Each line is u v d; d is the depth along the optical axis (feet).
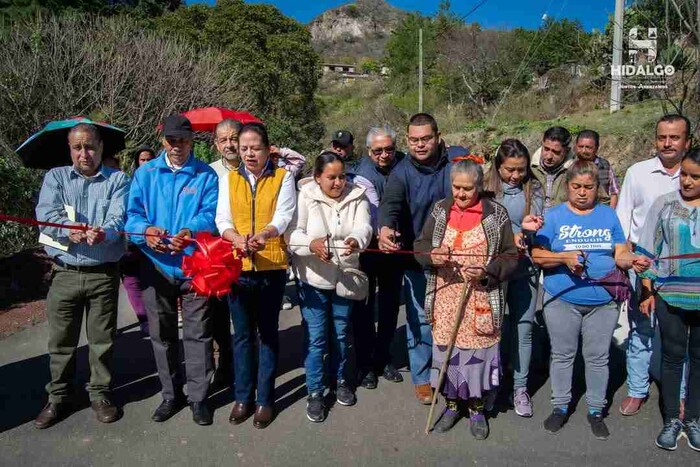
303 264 13.07
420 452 11.96
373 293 14.93
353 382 15.25
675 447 12.01
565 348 12.64
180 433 12.61
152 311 12.80
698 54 20.94
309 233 13.10
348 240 12.61
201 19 73.97
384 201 13.44
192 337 12.74
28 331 18.63
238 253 11.79
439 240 12.31
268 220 12.44
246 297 12.44
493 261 11.93
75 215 12.48
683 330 11.92
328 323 13.53
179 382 13.47
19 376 15.37
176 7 81.56
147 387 14.73
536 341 15.74
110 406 13.12
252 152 12.28
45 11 57.11
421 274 13.57
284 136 72.49
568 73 72.59
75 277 12.42
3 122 35.37
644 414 13.43
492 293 12.18
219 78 52.11
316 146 78.23
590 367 12.58
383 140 14.83
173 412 13.32
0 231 25.59
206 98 47.96
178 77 45.68
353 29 356.79
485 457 11.80
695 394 12.05
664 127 12.92
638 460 11.68
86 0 65.26
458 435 12.58
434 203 13.41
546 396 14.37
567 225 12.51
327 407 13.80
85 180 12.73
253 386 13.14
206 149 39.47
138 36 47.70
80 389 14.53
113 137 14.52
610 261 12.22
